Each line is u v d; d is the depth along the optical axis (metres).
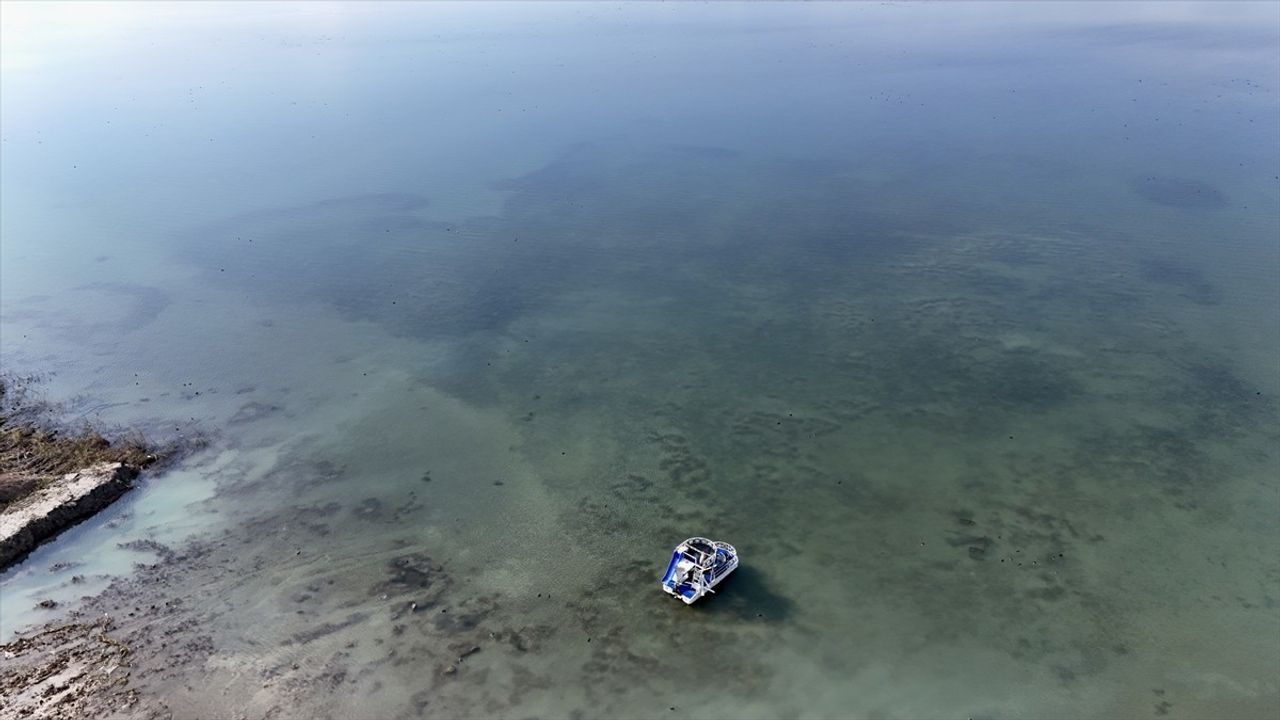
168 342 77.75
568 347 74.12
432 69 191.88
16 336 79.50
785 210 101.88
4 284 91.06
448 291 85.88
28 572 49.09
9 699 40.41
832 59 183.75
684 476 56.81
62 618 45.66
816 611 45.31
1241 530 49.91
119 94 171.12
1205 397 62.44
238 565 49.66
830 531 51.25
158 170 126.31
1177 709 39.12
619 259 91.19
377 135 140.75
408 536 51.94
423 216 106.06
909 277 83.19
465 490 56.25
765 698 40.22
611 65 188.12
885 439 59.69
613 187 113.06
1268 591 45.53
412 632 44.56
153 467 59.25
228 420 65.12
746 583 47.28
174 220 107.75
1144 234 88.62
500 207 108.00
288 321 81.25
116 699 40.53
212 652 43.41
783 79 166.38
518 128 141.88
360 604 46.53
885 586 46.94
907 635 43.72
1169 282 78.88
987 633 43.69
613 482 56.53
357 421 64.56
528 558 49.78
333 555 50.41
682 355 71.75
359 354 74.69
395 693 40.94
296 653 43.31
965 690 40.50
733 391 66.19
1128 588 46.16
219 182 121.00
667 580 45.84
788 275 85.12
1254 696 39.56
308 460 59.88
